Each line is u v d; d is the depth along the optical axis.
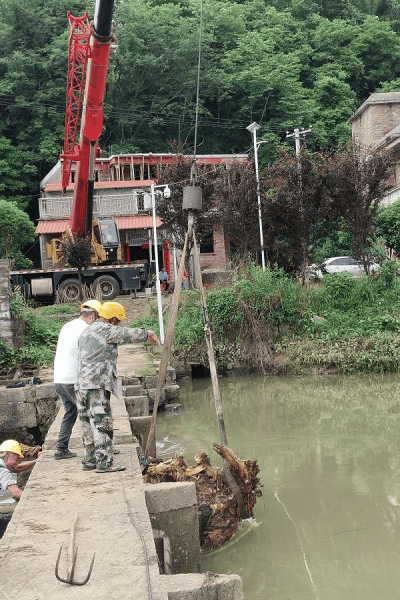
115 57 51.12
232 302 22.75
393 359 21.27
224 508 7.66
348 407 16.05
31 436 14.45
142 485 6.43
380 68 58.12
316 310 24.28
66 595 4.04
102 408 6.88
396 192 33.25
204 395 18.92
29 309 26.47
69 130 25.67
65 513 5.64
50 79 49.19
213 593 4.46
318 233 29.19
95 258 30.31
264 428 14.02
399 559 7.06
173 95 53.09
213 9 54.16
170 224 28.48
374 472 10.28
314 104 51.59
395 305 24.14
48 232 34.12
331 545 7.49
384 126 40.88
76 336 7.74
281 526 8.11
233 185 27.98
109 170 40.06
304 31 58.78
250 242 28.09
